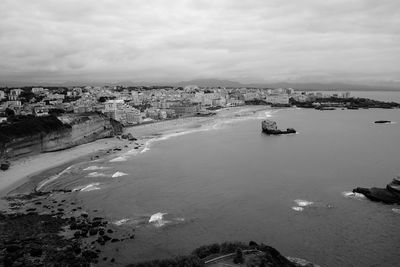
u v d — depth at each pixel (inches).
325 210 2689.5
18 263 1915.6
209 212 2696.9
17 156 4803.2
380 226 2395.4
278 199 2942.9
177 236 2301.9
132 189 3289.9
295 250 2100.1
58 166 4311.0
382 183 3348.9
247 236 2285.9
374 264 1941.4
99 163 4431.6
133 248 2144.4
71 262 1940.2
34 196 3137.3
